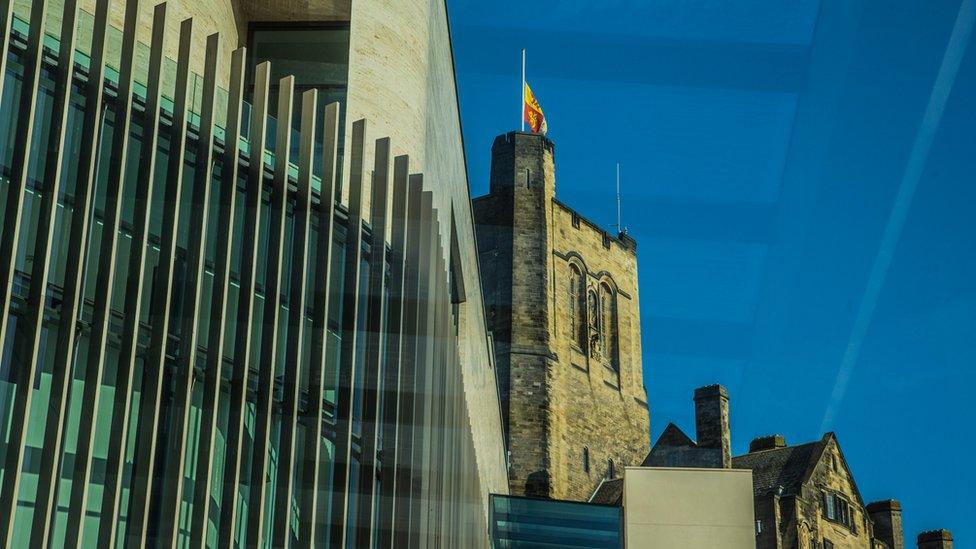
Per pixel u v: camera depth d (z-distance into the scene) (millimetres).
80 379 11938
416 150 21125
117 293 12703
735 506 28344
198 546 12438
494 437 36125
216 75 14445
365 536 14680
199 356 13352
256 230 14367
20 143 11734
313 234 15641
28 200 11977
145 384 12461
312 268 15367
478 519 24750
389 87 20938
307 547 13703
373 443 15133
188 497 12820
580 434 98875
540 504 32812
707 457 74812
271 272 14492
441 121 24375
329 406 14859
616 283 107812
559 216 104688
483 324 32250
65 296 11938
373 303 15969
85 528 11641
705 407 76250
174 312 13195
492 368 35750
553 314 100938
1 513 10719
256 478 13344
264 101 15156
